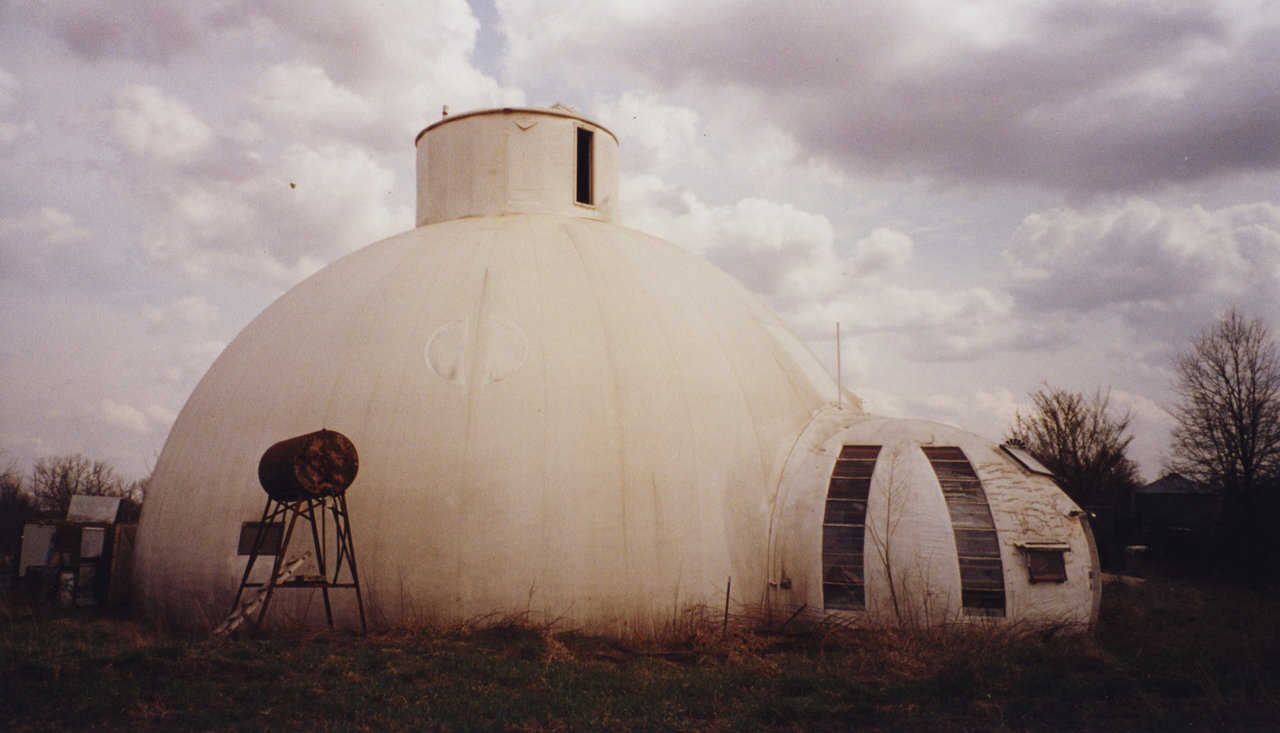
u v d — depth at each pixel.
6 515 38.31
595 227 17.38
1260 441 35.34
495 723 8.48
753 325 17.06
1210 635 13.15
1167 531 36.47
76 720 8.34
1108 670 10.92
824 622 13.62
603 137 18.94
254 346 15.61
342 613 12.77
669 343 15.04
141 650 10.26
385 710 8.74
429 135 18.73
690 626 13.37
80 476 55.06
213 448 14.40
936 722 8.98
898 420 16.17
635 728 8.54
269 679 9.70
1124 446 41.19
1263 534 32.56
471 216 17.84
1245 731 8.66
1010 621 12.95
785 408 15.92
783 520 14.58
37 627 12.86
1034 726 8.84
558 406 13.62
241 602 12.67
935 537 13.40
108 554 16.41
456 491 12.95
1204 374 37.28
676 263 17.33
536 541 12.91
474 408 13.41
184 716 8.48
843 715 9.17
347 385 13.86
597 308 14.95
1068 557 13.38
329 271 16.81
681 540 13.66
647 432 13.94
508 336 14.14
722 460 14.49
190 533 13.93
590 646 12.23
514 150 18.02
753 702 9.56
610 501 13.36
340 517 13.00
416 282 15.15
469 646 11.49
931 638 12.45
